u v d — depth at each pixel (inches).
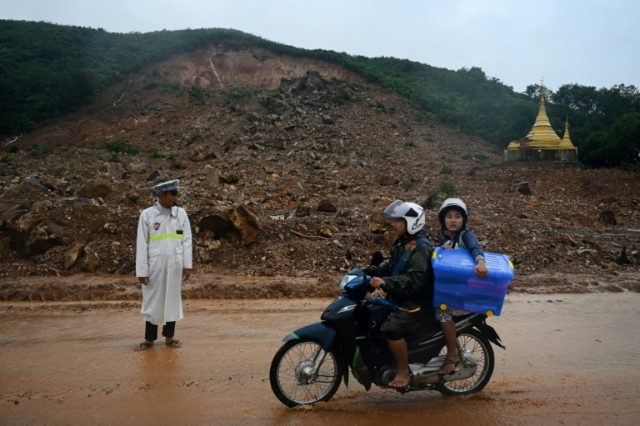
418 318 191.6
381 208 542.3
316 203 759.1
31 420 178.9
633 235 652.1
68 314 324.2
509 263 191.3
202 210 520.1
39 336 278.7
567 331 299.1
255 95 2085.4
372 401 201.6
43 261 456.1
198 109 1941.4
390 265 200.4
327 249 485.7
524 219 712.4
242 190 853.8
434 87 2524.6
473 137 1852.9
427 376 192.2
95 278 422.6
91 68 2353.6
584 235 626.2
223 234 488.7
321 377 203.2
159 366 234.2
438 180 1059.9
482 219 663.8
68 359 242.8
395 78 2502.5
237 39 2758.4
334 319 189.3
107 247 464.8
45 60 2417.6
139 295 370.9
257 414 186.5
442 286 186.9
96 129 1822.1
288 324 306.0
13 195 630.5
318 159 1259.8
